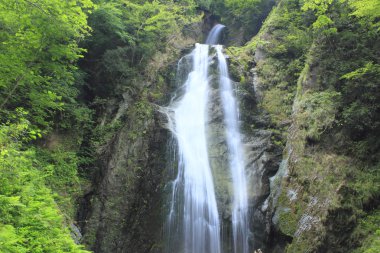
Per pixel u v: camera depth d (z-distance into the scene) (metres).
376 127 11.77
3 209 5.77
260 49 19.73
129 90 17.88
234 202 14.09
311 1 15.00
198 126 16.67
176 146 15.35
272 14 22.05
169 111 17.11
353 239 10.08
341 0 13.52
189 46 22.28
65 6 9.62
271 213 12.98
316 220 11.05
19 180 7.17
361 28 13.60
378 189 10.59
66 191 13.46
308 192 11.91
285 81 17.59
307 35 17.53
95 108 17.53
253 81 18.48
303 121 13.57
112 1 18.25
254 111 17.16
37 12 9.04
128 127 15.84
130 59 19.08
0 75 9.68
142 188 14.44
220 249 13.48
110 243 13.30
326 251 10.52
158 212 14.12
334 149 12.13
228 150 15.77
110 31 17.78
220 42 27.70
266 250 12.80
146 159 15.02
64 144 15.24
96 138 15.97
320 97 13.34
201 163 15.29
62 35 9.89
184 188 14.71
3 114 10.91
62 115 15.70
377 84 11.86
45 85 12.70
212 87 18.31
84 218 13.75
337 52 14.00
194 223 14.05
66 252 6.24
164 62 20.39
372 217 10.24
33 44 9.77
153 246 13.55
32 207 6.61
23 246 5.70
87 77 17.92
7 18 9.22
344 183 11.02
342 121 12.27
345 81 13.12
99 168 14.95
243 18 26.91
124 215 13.87
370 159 11.48
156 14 20.33
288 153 14.05
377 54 13.14
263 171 14.48
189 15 25.08
